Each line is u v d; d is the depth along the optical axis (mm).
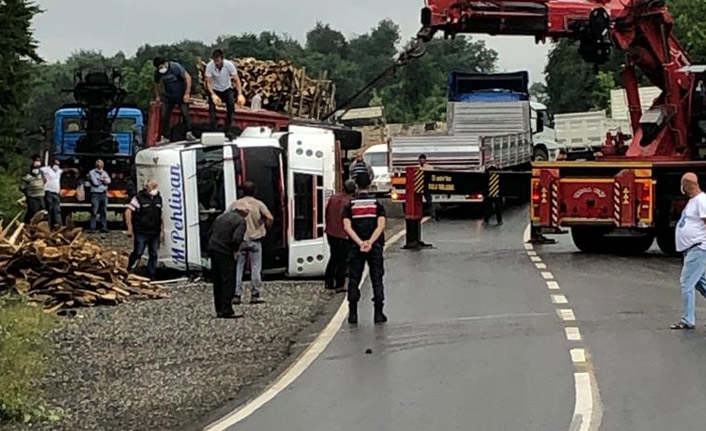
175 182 21750
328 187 22375
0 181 30734
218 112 27969
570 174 25031
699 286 15102
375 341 14414
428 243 28438
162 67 25938
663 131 25297
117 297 18953
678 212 24781
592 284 19828
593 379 11688
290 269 22047
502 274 21547
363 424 10008
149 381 12414
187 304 18656
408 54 25781
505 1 24141
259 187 21859
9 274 18641
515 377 11898
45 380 12531
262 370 12883
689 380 11602
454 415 10234
